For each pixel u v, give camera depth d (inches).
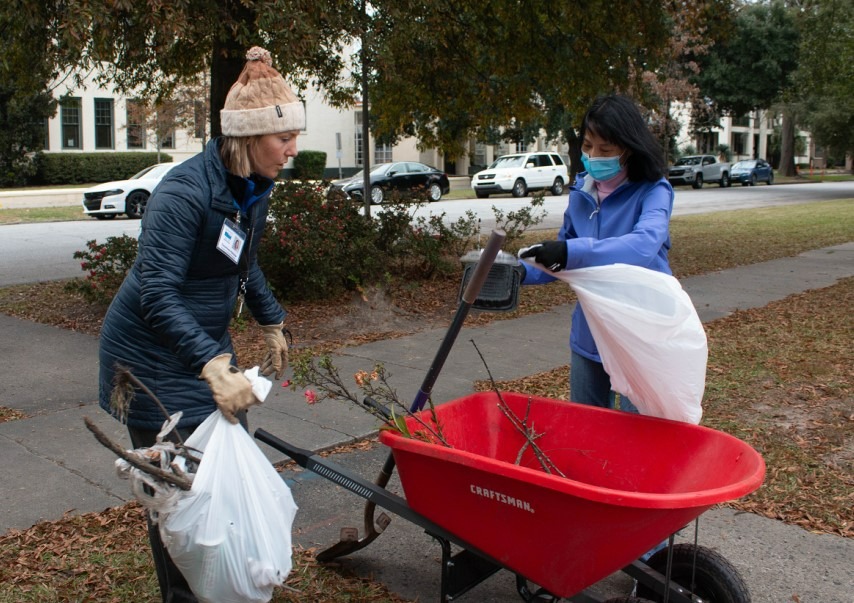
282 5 289.9
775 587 138.5
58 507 162.4
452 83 479.8
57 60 354.9
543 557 103.5
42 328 336.8
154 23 275.4
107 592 131.5
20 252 596.7
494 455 132.1
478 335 331.3
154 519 98.0
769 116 2122.3
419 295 406.3
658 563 116.4
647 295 113.1
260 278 121.6
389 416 122.8
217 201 104.8
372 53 340.5
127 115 1336.1
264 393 99.1
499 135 1430.9
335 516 164.9
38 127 1314.0
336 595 133.3
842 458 195.3
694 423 120.0
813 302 406.6
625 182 129.8
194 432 103.3
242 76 105.7
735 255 601.3
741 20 1553.9
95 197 865.5
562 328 346.9
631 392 121.2
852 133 1353.3
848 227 807.7
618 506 91.7
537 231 743.7
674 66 1296.8
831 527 160.2
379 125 541.6
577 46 461.4
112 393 99.6
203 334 100.1
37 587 132.0
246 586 99.8
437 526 113.2
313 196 386.9
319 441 203.6
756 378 265.0
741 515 166.2
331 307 369.1
